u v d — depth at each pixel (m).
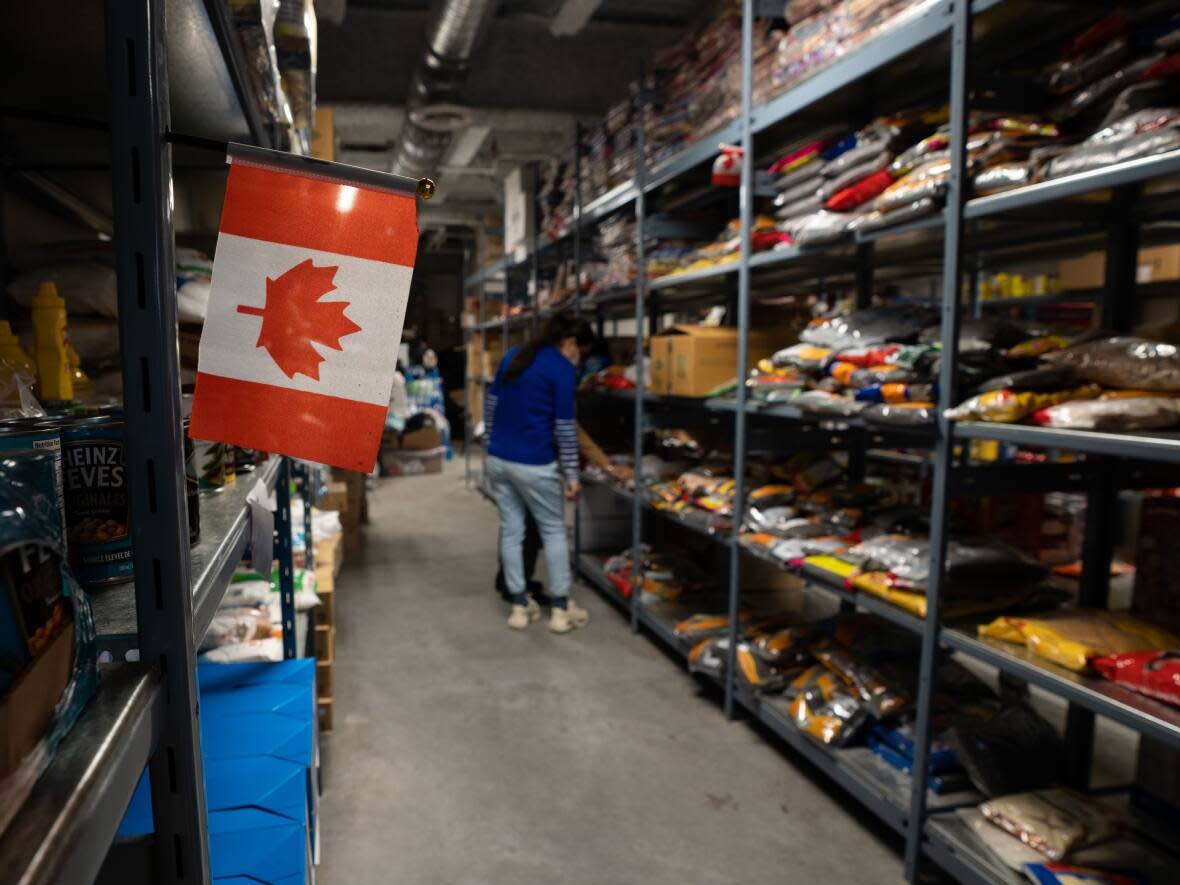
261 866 0.98
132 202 0.53
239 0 0.89
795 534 2.47
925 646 1.79
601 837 2.05
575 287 4.47
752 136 2.71
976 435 1.64
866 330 2.19
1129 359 1.48
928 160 1.85
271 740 1.23
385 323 0.65
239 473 1.19
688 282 3.53
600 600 4.10
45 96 1.14
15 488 0.42
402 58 4.86
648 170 3.42
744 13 2.56
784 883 1.87
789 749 2.52
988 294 4.75
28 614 0.41
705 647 2.90
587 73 4.98
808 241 2.25
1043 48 2.00
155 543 0.56
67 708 0.45
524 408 3.41
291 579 1.85
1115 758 2.40
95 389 1.24
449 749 2.50
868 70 1.97
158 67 0.54
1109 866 1.62
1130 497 4.20
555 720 2.71
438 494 7.14
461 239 11.76
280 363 0.64
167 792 0.58
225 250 0.63
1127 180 1.32
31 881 0.33
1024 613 1.80
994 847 1.69
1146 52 1.49
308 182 0.63
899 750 2.06
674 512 3.21
